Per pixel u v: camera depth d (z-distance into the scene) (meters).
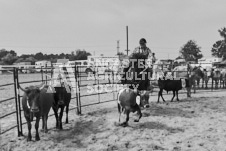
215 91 17.44
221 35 65.00
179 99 13.34
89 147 6.20
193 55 76.00
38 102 6.18
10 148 6.21
